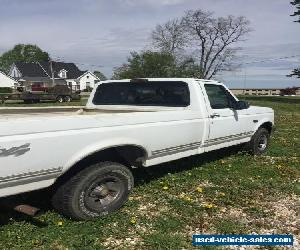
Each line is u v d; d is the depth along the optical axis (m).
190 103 6.50
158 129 5.45
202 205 5.35
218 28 58.38
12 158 3.83
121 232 4.47
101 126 4.63
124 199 5.04
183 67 53.56
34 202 4.82
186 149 6.19
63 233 4.36
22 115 6.19
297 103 37.00
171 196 5.68
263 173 7.09
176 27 57.59
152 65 50.84
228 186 6.26
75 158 4.38
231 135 7.42
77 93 37.81
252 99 44.09
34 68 80.50
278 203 5.57
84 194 4.59
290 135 12.21
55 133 4.16
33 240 4.17
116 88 7.31
